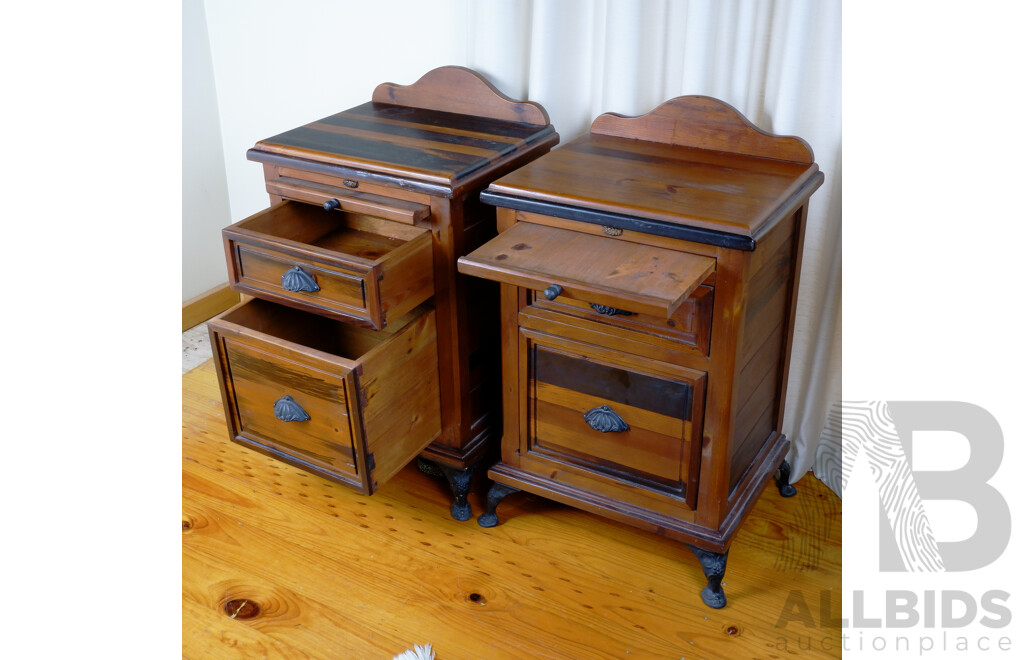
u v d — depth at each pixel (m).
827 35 1.57
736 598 1.62
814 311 1.80
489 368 1.83
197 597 1.63
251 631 1.56
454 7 1.97
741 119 1.62
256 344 1.58
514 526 1.81
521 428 1.69
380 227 1.76
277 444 1.69
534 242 1.43
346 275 1.51
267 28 2.25
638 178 1.53
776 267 1.52
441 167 1.58
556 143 1.82
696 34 1.66
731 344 1.40
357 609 1.61
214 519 1.84
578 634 1.55
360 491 1.62
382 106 1.98
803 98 1.62
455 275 1.63
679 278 1.29
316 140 1.74
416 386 1.67
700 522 1.57
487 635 1.55
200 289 2.56
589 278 1.29
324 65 2.22
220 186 2.53
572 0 1.80
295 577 1.68
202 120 2.41
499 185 1.52
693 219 1.35
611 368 1.53
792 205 1.44
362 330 1.90
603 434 1.60
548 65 1.83
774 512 1.84
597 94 1.86
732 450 1.52
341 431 1.57
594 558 1.73
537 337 1.57
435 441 1.83
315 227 1.79
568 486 1.69
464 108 1.90
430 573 1.69
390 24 2.08
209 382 2.31
